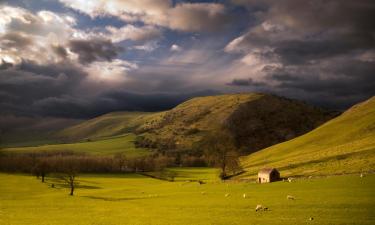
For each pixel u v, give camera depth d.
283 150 189.38
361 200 61.38
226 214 58.84
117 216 63.16
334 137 174.75
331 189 77.12
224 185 112.25
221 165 152.00
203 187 112.81
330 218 49.75
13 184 150.12
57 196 110.50
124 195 108.25
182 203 78.25
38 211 73.62
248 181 118.75
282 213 56.00
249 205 67.12
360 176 88.12
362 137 153.38
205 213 61.41
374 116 174.62
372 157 111.38
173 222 54.12
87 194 115.31
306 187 84.94
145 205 79.31
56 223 57.34
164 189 120.19
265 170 111.19
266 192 85.00
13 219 62.66
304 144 185.00
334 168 109.62
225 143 161.38
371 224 45.19
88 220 59.50
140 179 190.38
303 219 50.09
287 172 121.75
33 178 176.25
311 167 120.62
